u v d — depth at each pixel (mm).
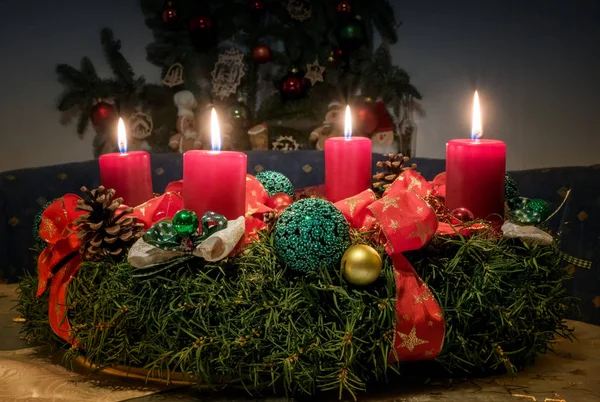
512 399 549
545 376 609
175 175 1148
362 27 1561
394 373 602
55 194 1078
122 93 1605
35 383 580
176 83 1597
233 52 1596
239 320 539
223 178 602
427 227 558
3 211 1038
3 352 669
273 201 733
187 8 1580
